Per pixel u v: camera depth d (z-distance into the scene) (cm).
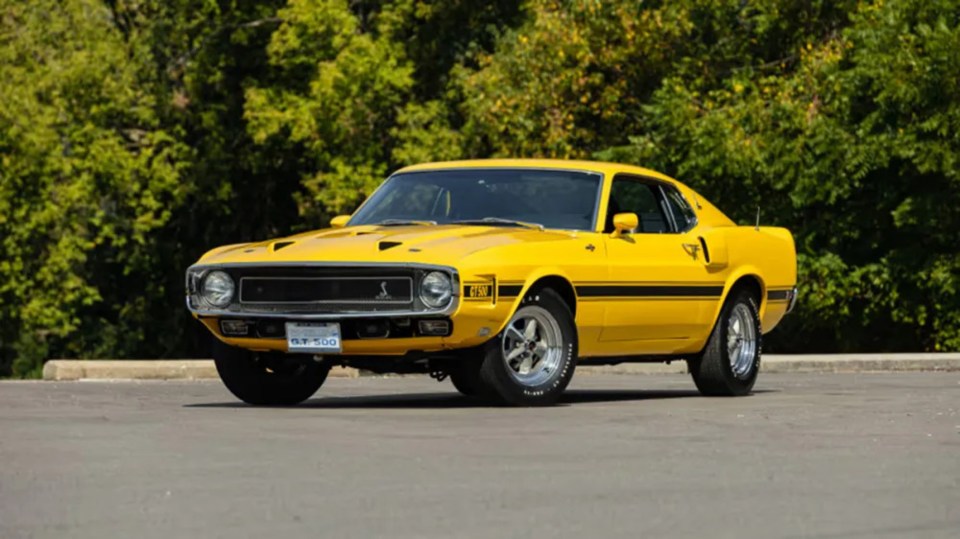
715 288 1720
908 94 3528
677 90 3838
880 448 1113
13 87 4656
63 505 818
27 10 4850
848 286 3762
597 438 1172
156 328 5325
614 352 1617
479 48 4509
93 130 4844
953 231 3681
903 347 4097
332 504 824
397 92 4688
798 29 4003
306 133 4516
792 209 3831
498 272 1452
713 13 4091
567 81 4016
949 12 3656
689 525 760
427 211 1641
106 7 5138
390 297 1439
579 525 759
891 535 732
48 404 1530
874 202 3781
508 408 1478
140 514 788
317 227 4956
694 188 3891
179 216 5234
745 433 1221
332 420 1311
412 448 1093
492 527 750
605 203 1617
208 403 1589
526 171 1653
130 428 1230
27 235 4703
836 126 3641
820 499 852
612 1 3984
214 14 5081
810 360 2717
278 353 1518
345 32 4531
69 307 4969
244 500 838
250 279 1495
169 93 5019
